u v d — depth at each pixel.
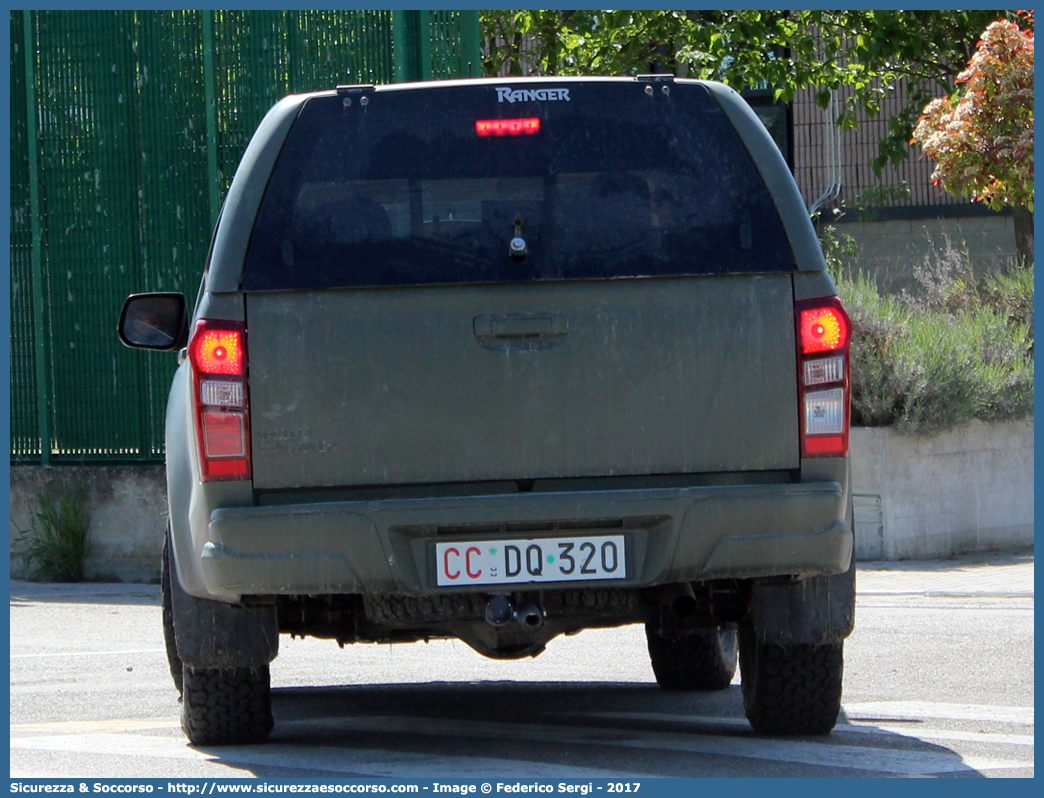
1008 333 48.34
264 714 17.36
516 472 14.85
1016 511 46.00
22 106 44.50
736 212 15.24
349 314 14.88
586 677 24.77
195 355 14.86
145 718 20.67
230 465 14.81
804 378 15.02
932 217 71.38
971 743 17.22
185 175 43.44
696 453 14.91
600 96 15.57
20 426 44.66
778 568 14.92
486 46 73.38
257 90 42.88
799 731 17.59
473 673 25.47
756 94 72.88
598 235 15.12
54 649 29.84
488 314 14.90
